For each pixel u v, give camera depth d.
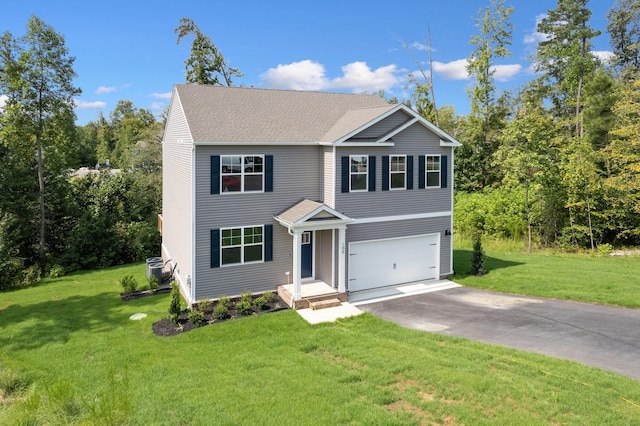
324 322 15.68
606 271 21.22
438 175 21.02
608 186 26.77
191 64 42.16
